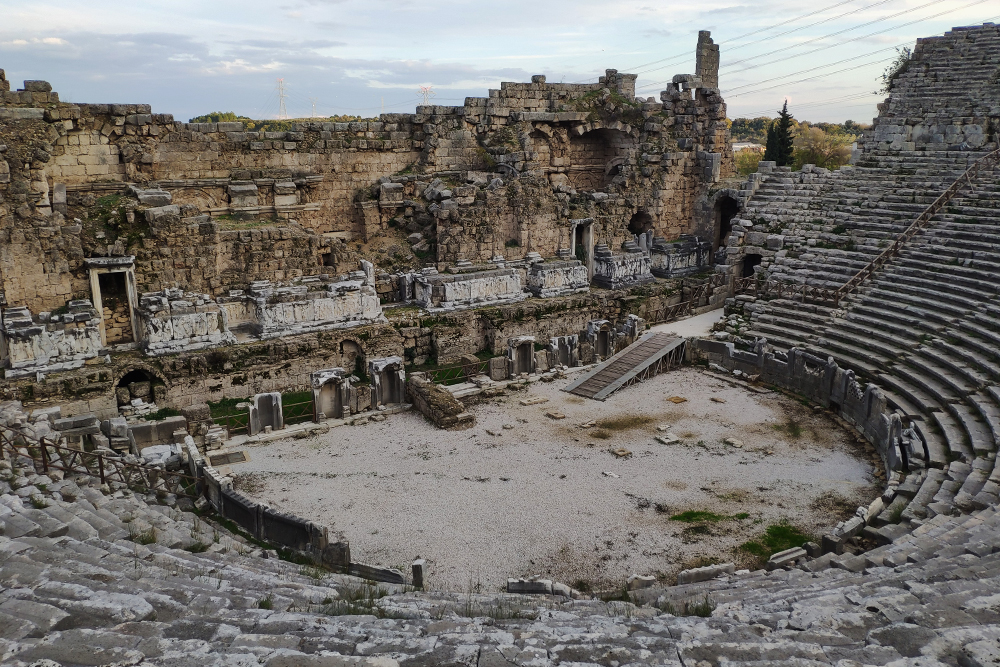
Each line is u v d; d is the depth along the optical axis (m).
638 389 37.28
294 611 13.94
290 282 38.75
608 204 51.38
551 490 26.56
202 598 13.44
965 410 28.61
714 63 56.09
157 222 35.72
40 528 16.64
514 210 47.31
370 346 37.66
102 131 39.69
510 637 11.80
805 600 14.31
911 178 47.47
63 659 9.76
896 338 35.91
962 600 12.39
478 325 41.78
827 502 25.81
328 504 25.55
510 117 52.44
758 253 48.69
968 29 55.31
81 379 30.89
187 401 33.31
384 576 20.44
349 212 48.50
